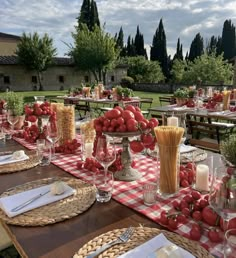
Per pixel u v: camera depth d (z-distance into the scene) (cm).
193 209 94
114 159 126
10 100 244
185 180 123
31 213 99
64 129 185
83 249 78
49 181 129
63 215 97
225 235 67
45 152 160
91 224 93
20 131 238
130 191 119
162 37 3272
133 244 80
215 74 1978
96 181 121
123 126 129
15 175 141
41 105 215
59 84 2270
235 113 436
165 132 106
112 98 691
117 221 94
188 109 481
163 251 70
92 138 167
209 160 143
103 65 2127
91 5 2711
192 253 75
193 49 3512
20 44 2100
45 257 76
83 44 2095
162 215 92
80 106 630
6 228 92
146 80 2628
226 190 86
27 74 2153
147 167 151
